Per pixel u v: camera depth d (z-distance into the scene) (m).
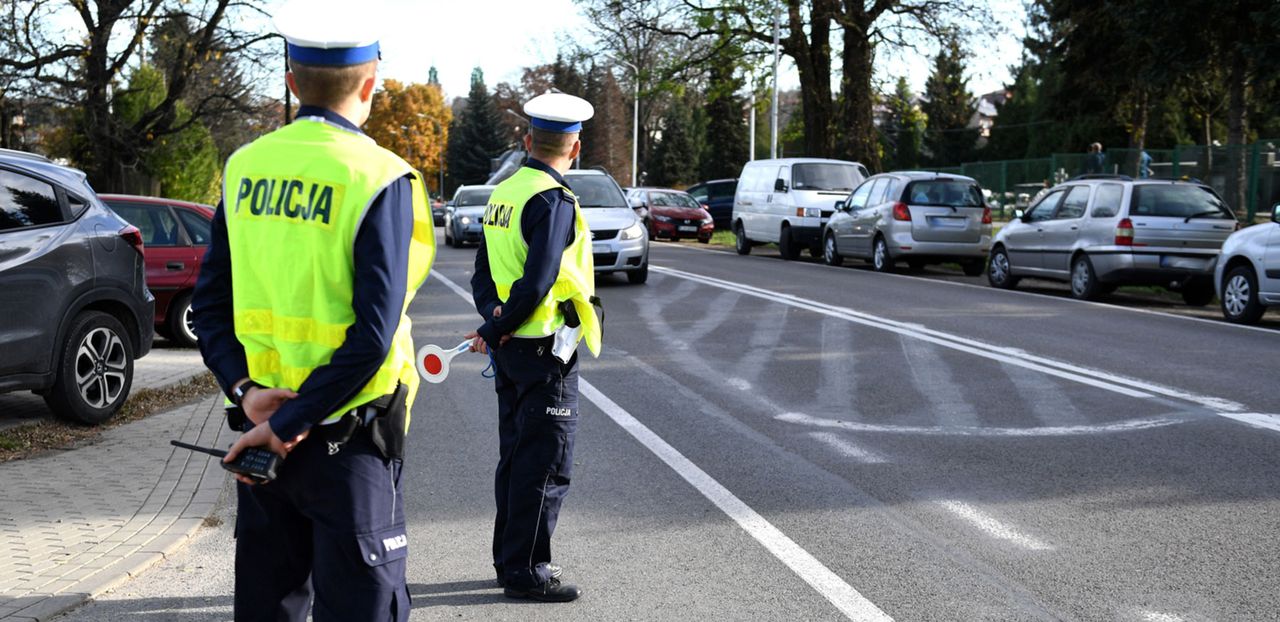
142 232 11.80
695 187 40.69
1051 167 37.28
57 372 7.41
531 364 4.38
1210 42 34.31
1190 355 10.20
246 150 2.84
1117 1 36.00
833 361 10.00
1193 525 5.27
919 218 19.95
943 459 6.54
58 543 5.11
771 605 4.32
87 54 28.02
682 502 5.72
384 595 2.83
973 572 4.67
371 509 2.80
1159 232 14.67
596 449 6.86
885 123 77.81
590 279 4.47
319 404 2.63
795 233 23.97
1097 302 15.02
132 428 7.78
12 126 29.02
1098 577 4.60
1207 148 28.80
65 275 7.43
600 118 73.00
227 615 4.31
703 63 33.47
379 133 104.88
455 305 14.87
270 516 2.93
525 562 4.41
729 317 13.19
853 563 4.79
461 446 7.11
